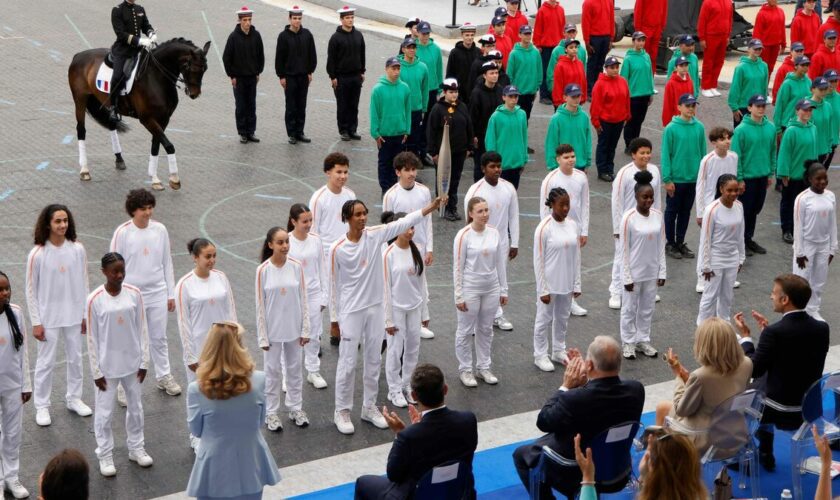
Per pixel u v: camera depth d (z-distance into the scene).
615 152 33.41
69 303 17.97
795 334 15.08
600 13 38.59
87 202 27.89
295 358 17.92
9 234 25.66
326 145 33.16
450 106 27.16
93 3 49.53
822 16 49.31
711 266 20.92
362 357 20.67
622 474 13.88
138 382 16.59
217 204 28.08
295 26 32.16
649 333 20.84
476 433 13.14
